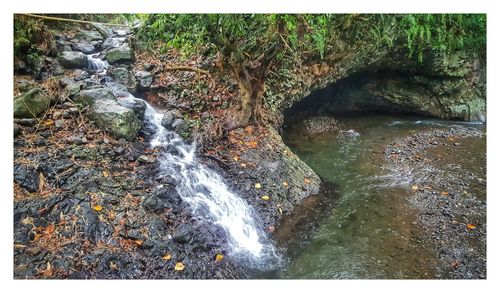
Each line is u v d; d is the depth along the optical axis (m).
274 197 4.13
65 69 4.89
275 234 3.75
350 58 6.07
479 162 5.59
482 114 7.73
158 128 4.45
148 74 5.18
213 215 3.67
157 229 3.32
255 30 4.49
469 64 7.58
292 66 5.35
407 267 3.37
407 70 7.41
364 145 6.12
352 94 7.57
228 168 4.27
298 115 6.87
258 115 4.93
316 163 5.35
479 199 4.52
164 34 5.47
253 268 3.30
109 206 3.35
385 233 3.84
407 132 6.84
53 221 3.09
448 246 3.66
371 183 4.85
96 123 3.98
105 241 3.12
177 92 5.02
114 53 5.38
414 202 4.42
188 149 4.31
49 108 3.96
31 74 4.55
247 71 4.58
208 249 3.35
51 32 5.39
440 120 7.71
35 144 3.56
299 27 4.93
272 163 4.49
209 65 5.14
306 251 3.55
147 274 3.02
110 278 2.92
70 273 2.83
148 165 3.86
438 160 5.63
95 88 4.37
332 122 6.96
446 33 6.77
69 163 3.51
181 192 3.74
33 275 2.75
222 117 4.80
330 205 4.29
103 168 3.62
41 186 3.29
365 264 3.39
